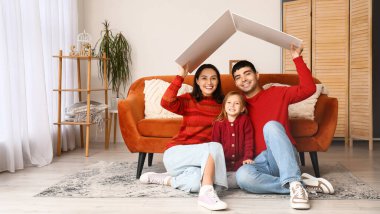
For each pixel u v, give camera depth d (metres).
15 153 3.45
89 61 4.43
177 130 2.98
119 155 4.28
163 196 2.52
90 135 5.48
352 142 4.92
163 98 2.71
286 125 2.69
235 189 2.68
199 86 2.80
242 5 5.40
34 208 2.29
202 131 2.76
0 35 3.27
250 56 5.38
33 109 3.74
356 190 2.61
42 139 3.75
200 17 5.42
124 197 2.50
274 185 2.50
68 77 4.79
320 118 3.12
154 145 2.99
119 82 5.29
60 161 3.92
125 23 5.44
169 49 5.44
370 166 3.53
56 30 4.46
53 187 2.76
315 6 5.12
